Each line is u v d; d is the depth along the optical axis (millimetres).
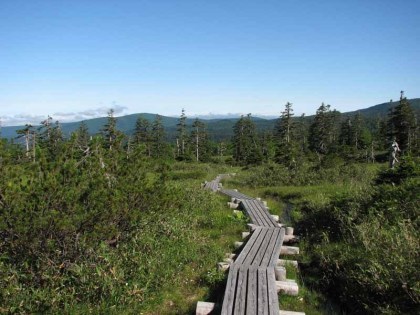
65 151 8070
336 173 26484
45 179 6980
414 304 6340
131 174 9281
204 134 82500
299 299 7598
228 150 100375
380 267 7191
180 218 12562
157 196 9570
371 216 10195
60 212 6895
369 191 12867
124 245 8414
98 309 6277
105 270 7219
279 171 29359
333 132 85812
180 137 82938
